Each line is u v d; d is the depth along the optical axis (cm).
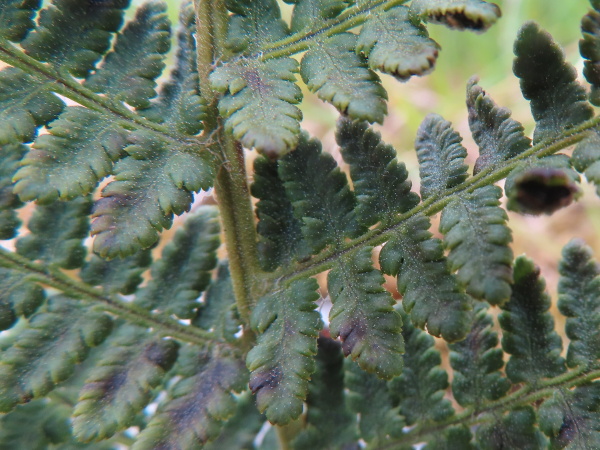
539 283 19
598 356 19
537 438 19
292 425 21
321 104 31
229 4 19
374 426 20
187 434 19
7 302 20
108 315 20
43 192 18
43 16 19
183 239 20
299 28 18
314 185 19
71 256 20
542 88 18
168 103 19
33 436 21
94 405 19
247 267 19
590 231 27
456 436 20
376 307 18
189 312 20
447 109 31
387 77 31
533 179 17
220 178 19
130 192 18
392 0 18
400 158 30
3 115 19
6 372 19
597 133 18
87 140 19
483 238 17
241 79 18
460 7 17
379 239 19
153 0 19
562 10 30
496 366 20
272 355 19
